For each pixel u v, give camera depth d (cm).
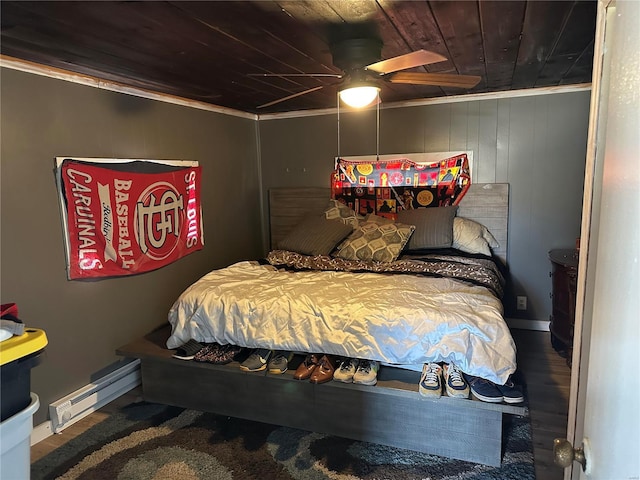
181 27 186
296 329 241
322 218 383
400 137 413
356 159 431
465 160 392
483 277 289
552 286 354
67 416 256
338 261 332
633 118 62
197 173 370
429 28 200
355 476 210
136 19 175
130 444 238
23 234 237
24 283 238
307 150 450
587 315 95
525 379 301
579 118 359
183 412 271
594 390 79
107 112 288
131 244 302
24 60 232
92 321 279
